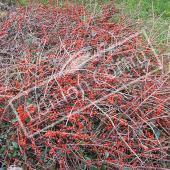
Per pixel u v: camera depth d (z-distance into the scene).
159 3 5.27
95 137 2.17
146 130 2.24
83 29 3.27
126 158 2.17
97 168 2.04
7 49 2.92
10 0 4.91
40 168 2.07
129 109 2.40
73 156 2.12
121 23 3.59
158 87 2.41
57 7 3.86
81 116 2.15
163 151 2.10
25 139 1.99
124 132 2.29
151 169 2.10
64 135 2.00
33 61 2.68
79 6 4.07
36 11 3.96
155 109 2.38
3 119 2.25
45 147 2.19
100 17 3.75
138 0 5.32
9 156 2.02
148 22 3.62
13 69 2.59
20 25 3.42
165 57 3.19
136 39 3.05
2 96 2.12
